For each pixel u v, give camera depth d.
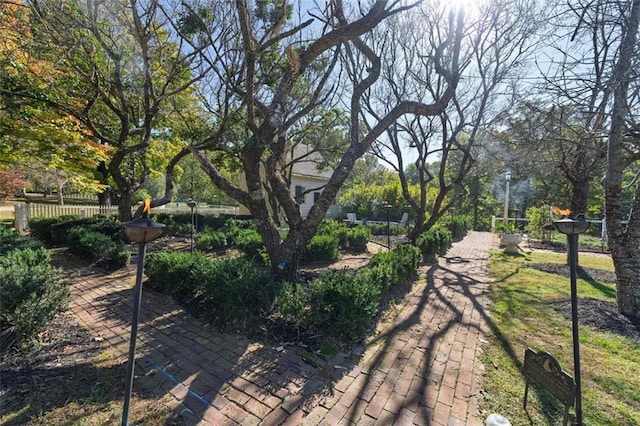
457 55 5.21
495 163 8.80
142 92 7.52
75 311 3.84
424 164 8.72
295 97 6.89
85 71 6.86
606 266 7.16
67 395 2.18
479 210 20.38
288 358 2.81
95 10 5.86
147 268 4.86
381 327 3.58
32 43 5.36
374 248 9.03
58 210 12.36
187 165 23.89
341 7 4.52
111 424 1.93
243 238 7.31
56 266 6.16
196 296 4.07
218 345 3.03
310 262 6.79
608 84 3.41
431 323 3.74
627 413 2.17
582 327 3.63
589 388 2.48
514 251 9.23
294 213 4.61
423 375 2.61
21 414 1.97
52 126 5.54
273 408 2.16
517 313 4.09
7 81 5.47
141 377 2.46
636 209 3.94
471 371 2.68
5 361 2.53
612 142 3.95
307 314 3.21
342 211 17.97
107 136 8.14
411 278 5.68
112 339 3.11
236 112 5.80
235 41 5.29
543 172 8.42
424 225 8.87
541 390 2.41
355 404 2.22
